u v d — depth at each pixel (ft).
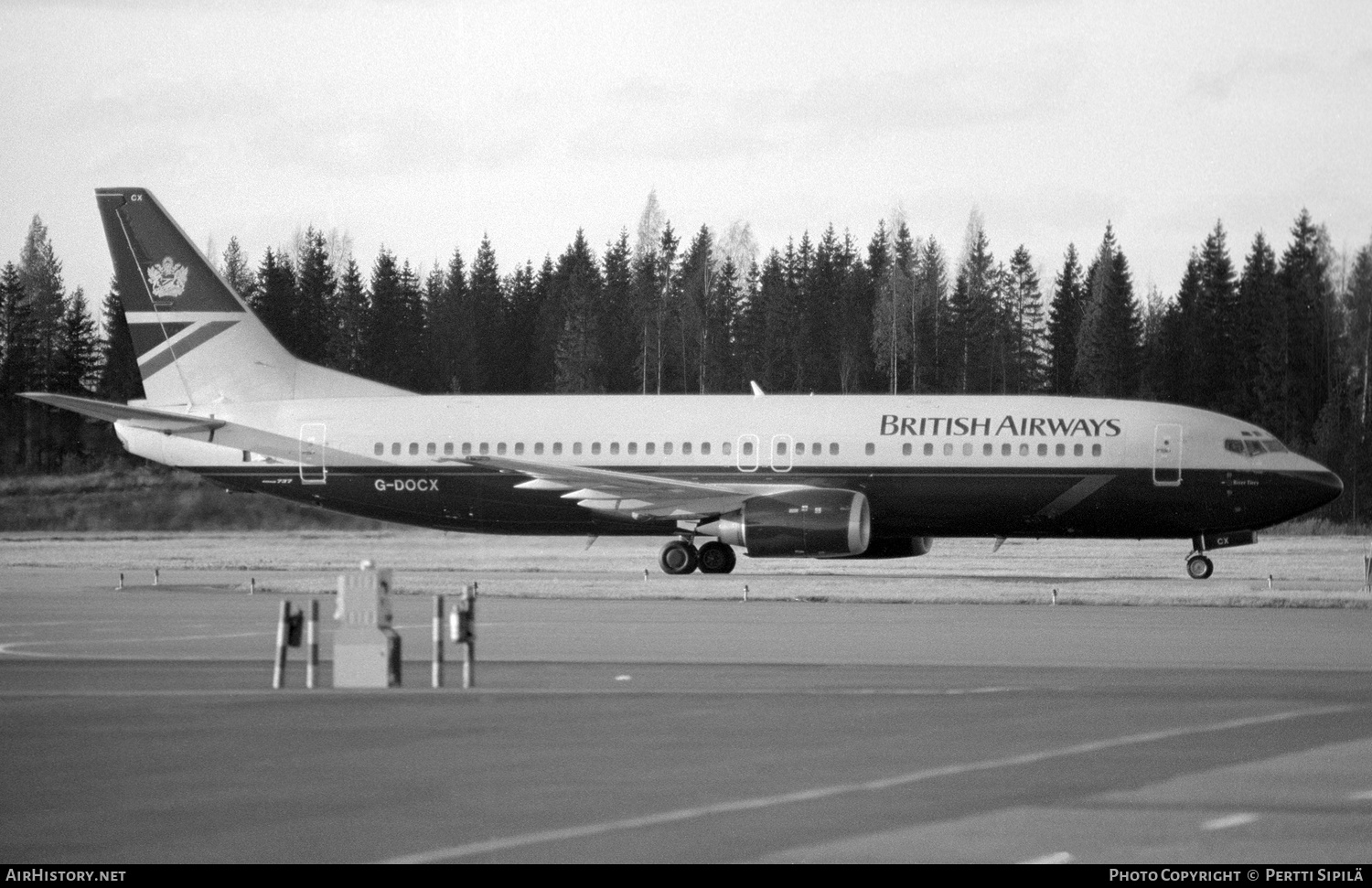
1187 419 210.79
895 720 84.58
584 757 73.46
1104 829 59.21
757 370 525.34
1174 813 61.87
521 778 68.64
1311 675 104.06
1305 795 65.16
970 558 268.21
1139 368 506.48
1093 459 209.36
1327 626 138.92
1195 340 499.92
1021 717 85.66
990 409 213.87
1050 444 210.18
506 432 222.48
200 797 64.75
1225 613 153.99
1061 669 107.55
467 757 73.51
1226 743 77.36
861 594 176.24
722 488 209.77
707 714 86.43
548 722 83.92
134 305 232.53
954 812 61.98
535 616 149.48
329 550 282.36
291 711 87.35
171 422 225.56
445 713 86.74
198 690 96.17
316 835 58.39
